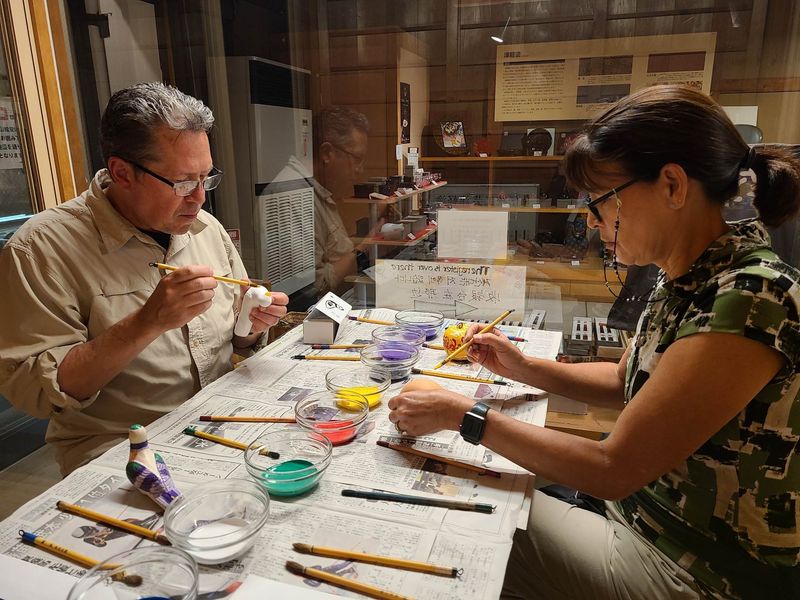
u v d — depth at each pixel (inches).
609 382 47.1
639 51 62.8
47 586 27.3
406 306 77.8
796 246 60.3
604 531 41.1
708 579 34.7
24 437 87.9
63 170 79.8
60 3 76.7
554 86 66.0
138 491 34.9
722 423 31.1
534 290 71.9
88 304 49.9
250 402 46.8
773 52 59.1
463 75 69.1
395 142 73.9
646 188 34.2
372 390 46.5
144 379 51.9
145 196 48.9
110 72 80.9
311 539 30.5
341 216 78.7
